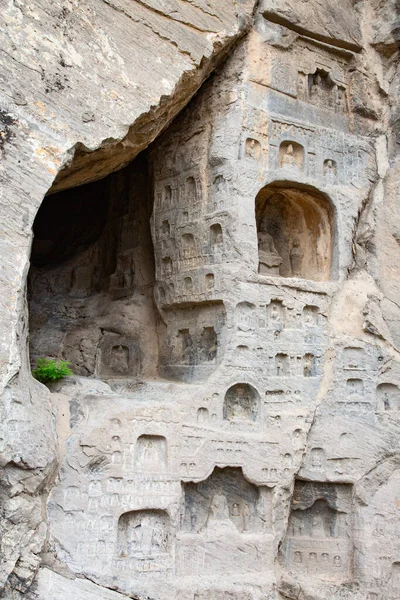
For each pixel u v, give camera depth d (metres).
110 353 9.12
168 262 8.67
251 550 7.57
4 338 5.81
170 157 8.79
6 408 5.82
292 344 8.23
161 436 7.33
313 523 8.52
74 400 7.21
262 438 7.79
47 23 6.47
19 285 5.95
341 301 8.73
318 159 8.84
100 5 6.88
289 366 8.19
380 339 8.80
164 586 7.04
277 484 7.79
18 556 5.93
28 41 6.33
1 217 5.95
